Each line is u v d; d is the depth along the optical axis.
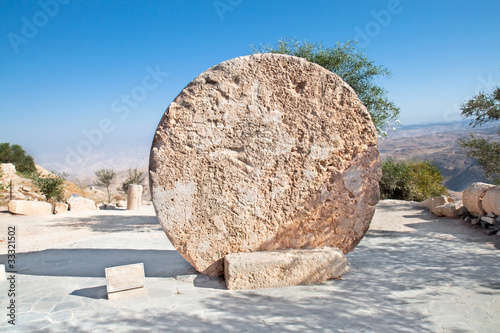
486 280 4.58
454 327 3.25
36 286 4.73
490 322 3.33
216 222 4.76
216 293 4.26
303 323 3.40
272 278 4.43
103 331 3.31
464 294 4.07
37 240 8.80
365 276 4.85
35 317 3.64
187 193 4.72
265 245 4.89
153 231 9.86
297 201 4.91
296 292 4.25
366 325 3.32
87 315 3.68
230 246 4.81
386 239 7.63
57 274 5.39
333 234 5.06
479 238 7.38
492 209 8.04
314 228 5.00
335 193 4.99
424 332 3.16
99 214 13.95
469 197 8.98
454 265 5.36
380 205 13.81
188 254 4.76
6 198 17.78
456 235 7.82
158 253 6.76
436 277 4.76
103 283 4.81
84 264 6.04
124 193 24.88
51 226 10.98
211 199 4.75
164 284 4.63
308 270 4.54
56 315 3.69
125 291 4.19
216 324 3.43
